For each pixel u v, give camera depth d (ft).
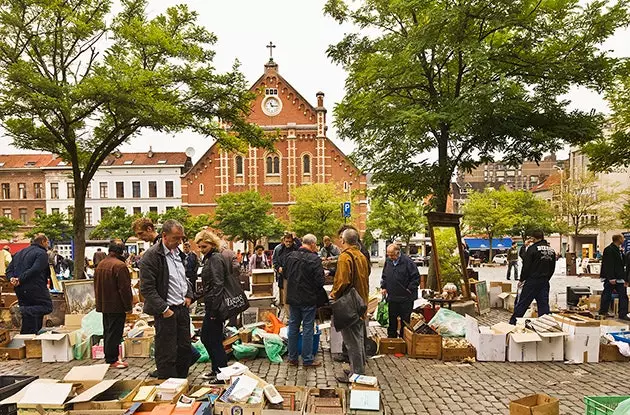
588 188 123.65
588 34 34.91
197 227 123.44
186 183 140.87
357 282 20.24
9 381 15.84
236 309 19.56
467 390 19.70
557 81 35.73
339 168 138.62
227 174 139.54
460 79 37.45
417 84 39.91
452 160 38.83
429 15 33.09
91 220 172.04
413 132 33.19
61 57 43.39
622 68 34.91
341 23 41.39
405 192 43.21
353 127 41.91
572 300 41.34
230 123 51.78
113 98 38.32
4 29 39.24
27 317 26.43
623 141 43.52
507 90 33.55
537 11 34.99
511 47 36.29
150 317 30.40
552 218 145.48
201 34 48.80
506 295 40.86
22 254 26.48
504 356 24.18
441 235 40.75
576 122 35.83
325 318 33.88
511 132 34.86
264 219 121.29
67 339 24.13
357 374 18.75
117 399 15.24
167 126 44.14
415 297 26.81
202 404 14.01
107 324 22.57
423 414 17.12
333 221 118.21
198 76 46.44
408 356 25.14
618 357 24.25
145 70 40.52
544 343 24.18
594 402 13.55
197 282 39.45
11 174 180.14
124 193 172.86
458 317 28.25
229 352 24.06
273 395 15.60
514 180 318.65
